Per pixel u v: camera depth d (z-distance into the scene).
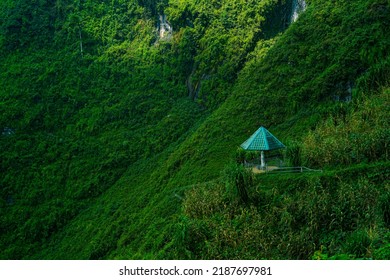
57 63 76.06
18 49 78.19
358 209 21.52
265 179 27.80
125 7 85.19
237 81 63.44
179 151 51.12
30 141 65.31
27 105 69.56
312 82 44.38
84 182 59.53
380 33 42.50
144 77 75.12
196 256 21.30
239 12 70.94
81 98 71.62
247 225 22.62
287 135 39.75
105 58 77.81
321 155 27.91
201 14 72.25
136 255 28.05
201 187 31.62
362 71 41.62
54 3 85.00
